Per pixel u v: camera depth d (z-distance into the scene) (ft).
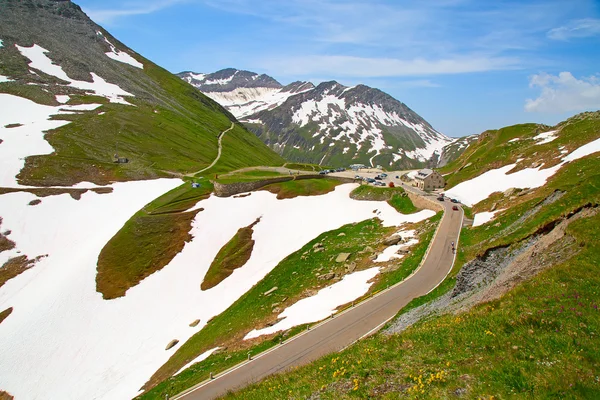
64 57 611.88
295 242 286.66
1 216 274.36
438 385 58.75
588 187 153.79
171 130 527.40
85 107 495.82
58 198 306.76
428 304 129.08
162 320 222.89
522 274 94.12
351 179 414.21
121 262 257.55
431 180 370.73
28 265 247.29
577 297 70.95
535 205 183.83
